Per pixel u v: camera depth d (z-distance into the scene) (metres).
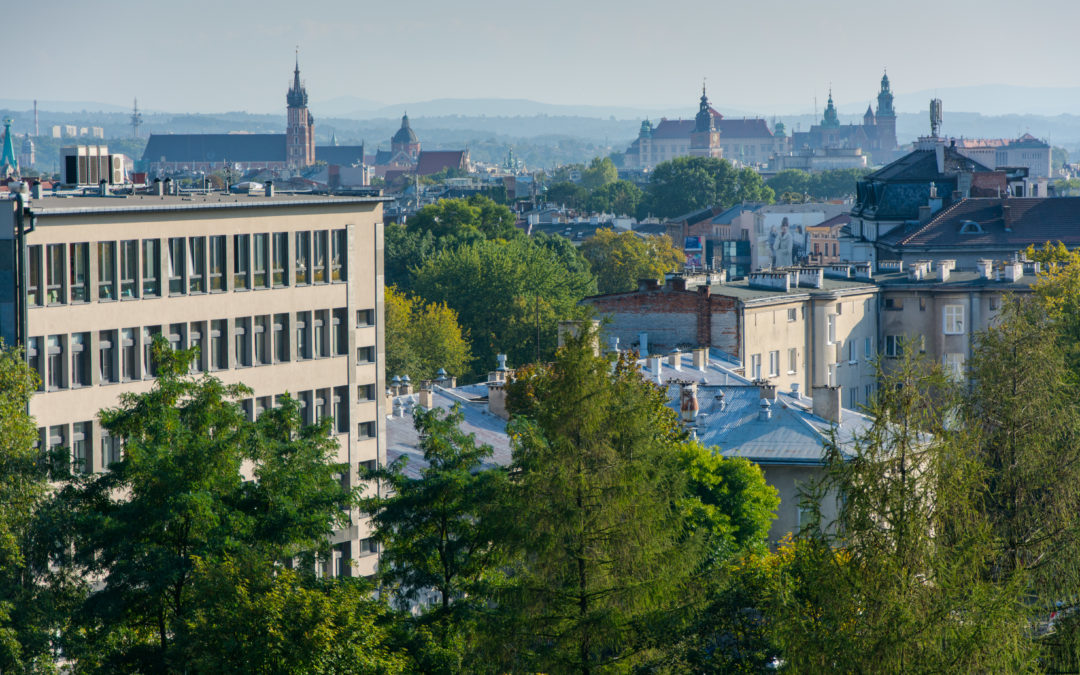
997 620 81.25
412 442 168.75
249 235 151.38
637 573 97.81
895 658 80.31
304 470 103.75
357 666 86.06
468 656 98.56
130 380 141.38
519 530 97.88
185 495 94.94
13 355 104.56
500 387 176.00
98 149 185.12
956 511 87.62
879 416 90.38
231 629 85.44
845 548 87.31
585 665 96.25
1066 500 98.12
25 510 97.31
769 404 172.88
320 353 159.38
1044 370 102.75
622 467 99.56
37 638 92.94
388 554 107.00
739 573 105.88
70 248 136.25
